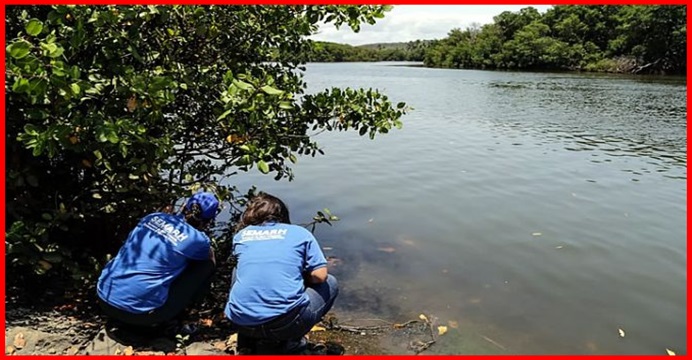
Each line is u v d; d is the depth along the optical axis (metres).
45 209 3.99
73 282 4.31
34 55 3.11
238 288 3.35
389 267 5.30
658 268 5.37
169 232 3.51
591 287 4.93
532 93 29.67
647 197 8.03
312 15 4.60
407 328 4.17
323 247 5.79
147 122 3.82
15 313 3.74
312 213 7.03
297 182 8.61
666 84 37.88
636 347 3.98
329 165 10.04
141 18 3.79
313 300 3.45
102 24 3.51
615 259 5.58
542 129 15.55
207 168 5.16
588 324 4.29
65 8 3.37
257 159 4.23
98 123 3.36
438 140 13.30
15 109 3.60
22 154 3.90
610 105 22.94
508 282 5.02
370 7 4.55
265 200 3.61
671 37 56.06
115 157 4.01
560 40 73.06
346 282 4.93
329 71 62.59
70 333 3.60
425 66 89.06
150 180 4.34
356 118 4.80
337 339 3.96
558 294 4.79
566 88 33.84
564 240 6.11
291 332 3.35
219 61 4.98
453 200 7.72
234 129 4.33
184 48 4.70
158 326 3.65
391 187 8.42
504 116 18.72
